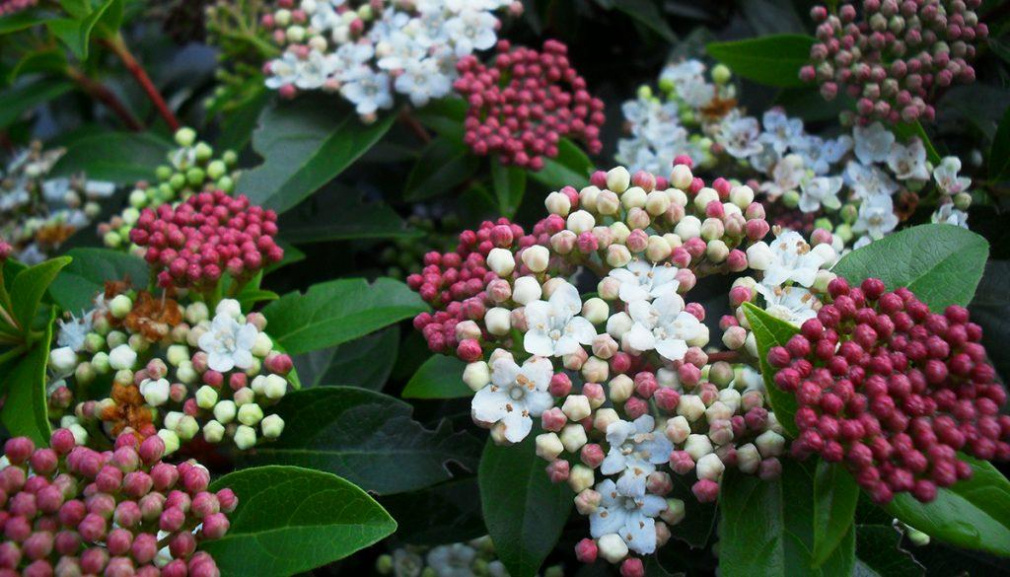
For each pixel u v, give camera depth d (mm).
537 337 145
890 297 140
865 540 155
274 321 176
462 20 195
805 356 138
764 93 220
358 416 164
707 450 142
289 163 197
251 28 248
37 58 244
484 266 161
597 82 253
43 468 139
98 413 157
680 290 150
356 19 204
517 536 149
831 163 190
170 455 168
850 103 197
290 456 164
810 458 142
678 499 148
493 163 200
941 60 178
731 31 246
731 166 201
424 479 160
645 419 143
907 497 134
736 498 142
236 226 172
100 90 259
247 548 143
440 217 254
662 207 155
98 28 229
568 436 143
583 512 143
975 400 135
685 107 209
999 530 132
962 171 198
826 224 180
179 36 287
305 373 195
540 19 230
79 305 175
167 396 159
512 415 144
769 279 151
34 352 167
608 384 154
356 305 176
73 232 226
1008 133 182
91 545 138
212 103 249
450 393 166
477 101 191
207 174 204
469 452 162
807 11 221
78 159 229
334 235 204
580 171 203
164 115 252
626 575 141
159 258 164
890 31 181
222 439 163
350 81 199
